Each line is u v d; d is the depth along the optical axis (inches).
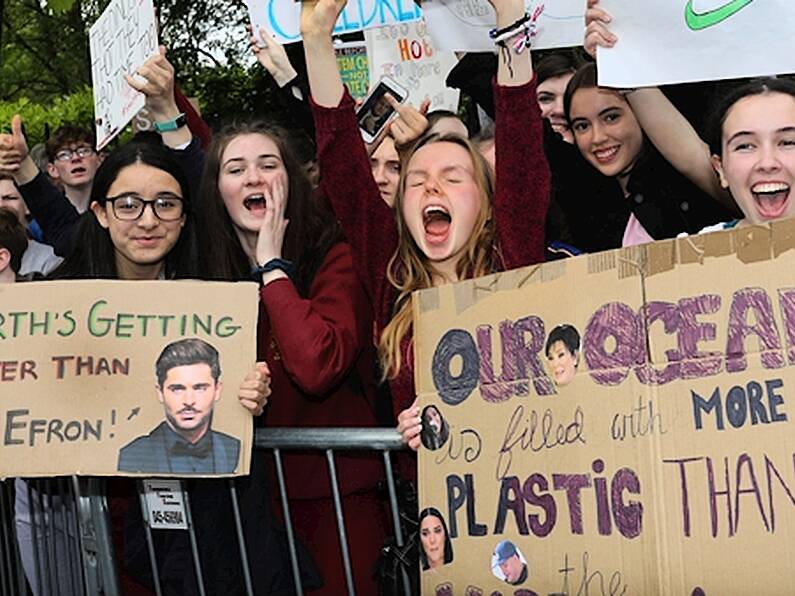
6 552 156.5
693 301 102.8
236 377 129.3
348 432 129.7
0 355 131.7
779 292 99.0
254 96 337.1
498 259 130.9
